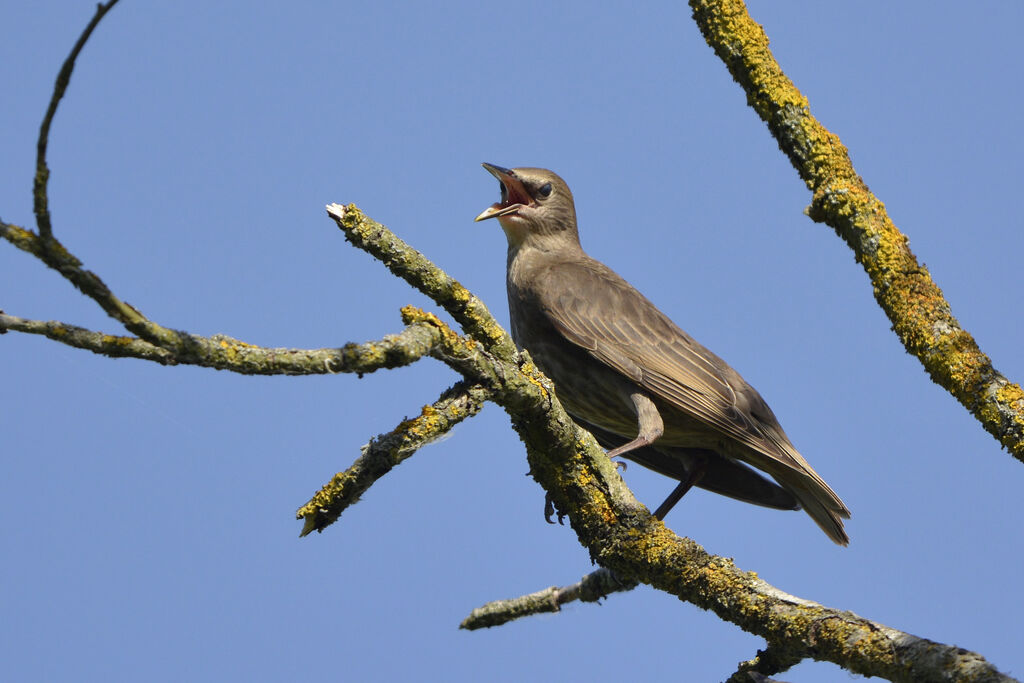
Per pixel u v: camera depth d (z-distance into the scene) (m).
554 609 10.04
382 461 8.59
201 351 6.57
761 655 8.02
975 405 8.47
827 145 9.45
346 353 7.18
